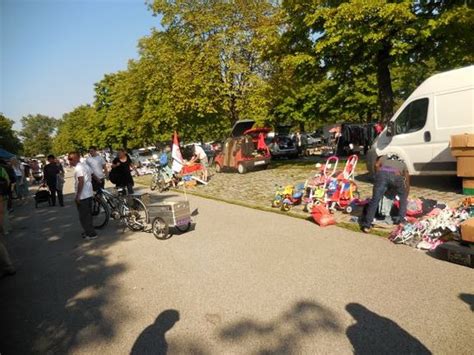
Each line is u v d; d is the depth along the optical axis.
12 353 4.15
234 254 6.60
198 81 21.88
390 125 10.98
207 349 3.83
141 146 52.69
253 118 24.66
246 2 22.27
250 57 22.75
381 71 17.39
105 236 9.03
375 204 6.94
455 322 3.88
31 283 6.29
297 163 22.31
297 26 16.59
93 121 56.84
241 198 12.42
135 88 37.00
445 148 9.69
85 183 8.87
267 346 3.80
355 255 5.97
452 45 15.33
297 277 5.34
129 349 3.97
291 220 8.61
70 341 4.27
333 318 4.18
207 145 44.75
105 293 5.51
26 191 19.88
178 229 8.76
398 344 3.61
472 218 5.49
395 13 13.15
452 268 5.16
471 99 9.09
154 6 23.05
